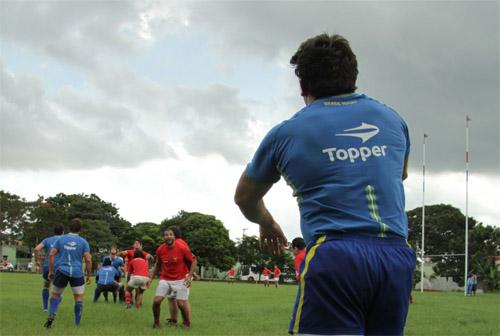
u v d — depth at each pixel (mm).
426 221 86312
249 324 12117
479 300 30453
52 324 10719
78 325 10758
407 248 2383
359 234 2332
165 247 11266
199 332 10391
